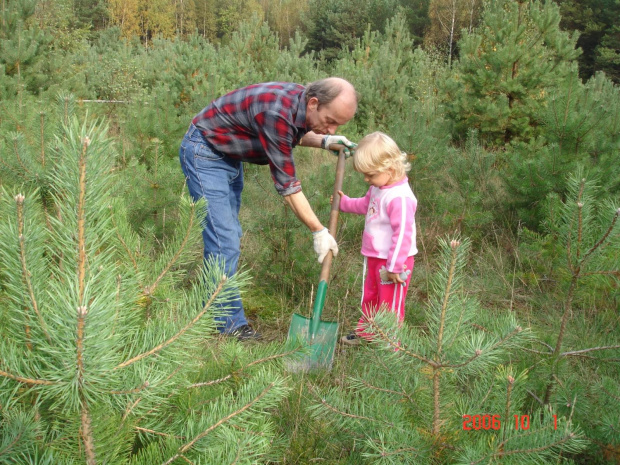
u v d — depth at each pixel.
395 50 12.87
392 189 2.67
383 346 1.46
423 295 3.49
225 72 9.02
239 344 1.70
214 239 2.81
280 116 2.42
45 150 2.56
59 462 1.06
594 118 4.33
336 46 35.44
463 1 29.27
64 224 1.02
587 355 2.05
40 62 8.23
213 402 1.47
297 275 3.59
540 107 6.38
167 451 1.26
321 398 1.65
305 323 2.77
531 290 3.53
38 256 1.02
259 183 3.90
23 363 1.03
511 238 4.37
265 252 3.80
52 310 0.96
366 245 2.84
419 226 4.39
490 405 1.64
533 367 2.03
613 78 21.22
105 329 0.99
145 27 43.88
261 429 1.40
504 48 6.64
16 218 0.95
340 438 1.81
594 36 22.36
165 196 3.67
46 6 14.61
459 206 4.34
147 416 1.39
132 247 1.62
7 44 7.87
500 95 6.64
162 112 5.09
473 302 1.53
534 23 7.44
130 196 3.50
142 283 1.52
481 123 6.86
